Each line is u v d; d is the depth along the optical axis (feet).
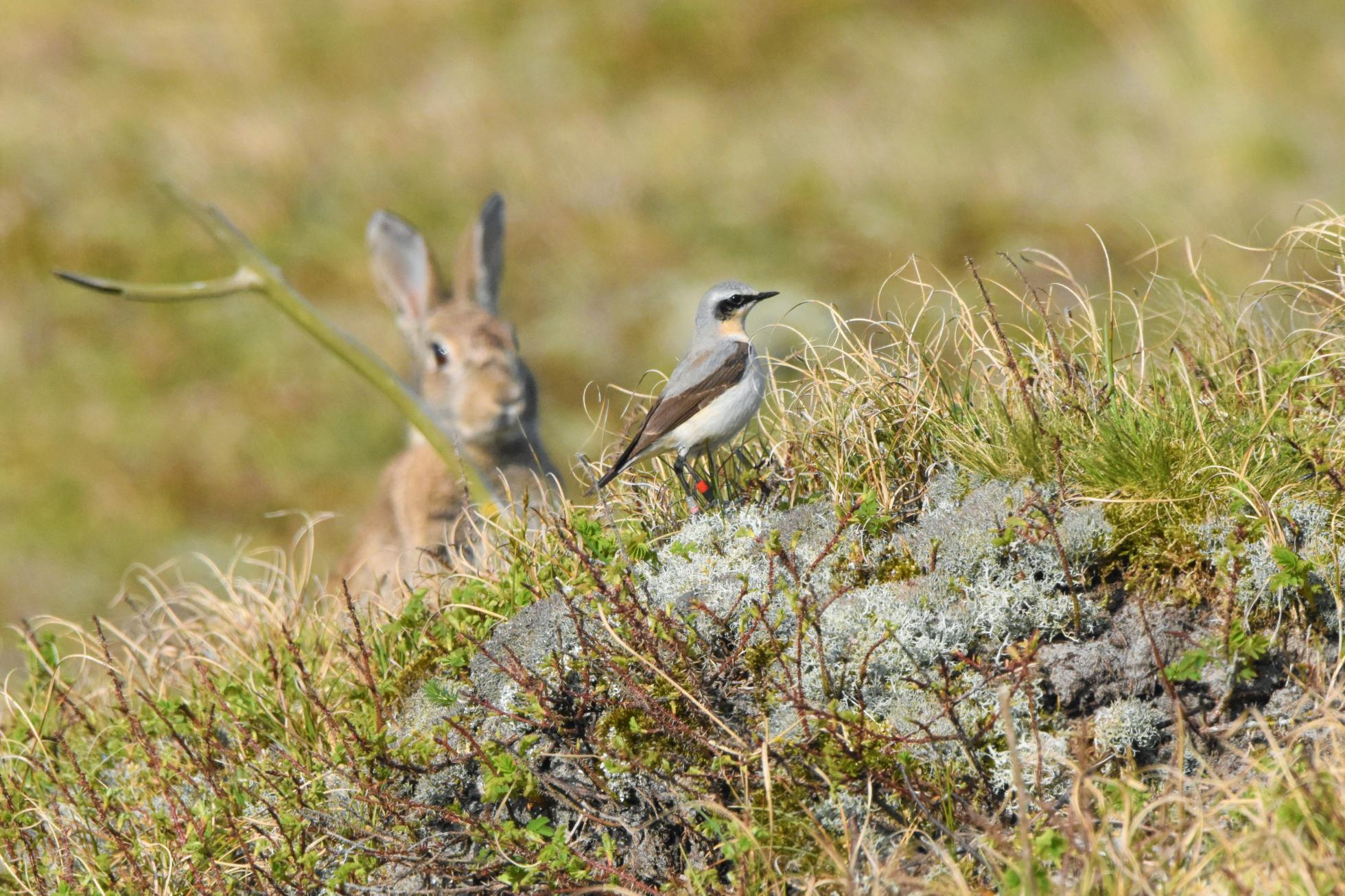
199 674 41.04
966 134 117.91
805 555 34.94
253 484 89.25
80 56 141.59
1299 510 33.63
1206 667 32.17
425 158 120.47
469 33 142.41
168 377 99.45
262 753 37.01
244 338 102.47
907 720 31.17
